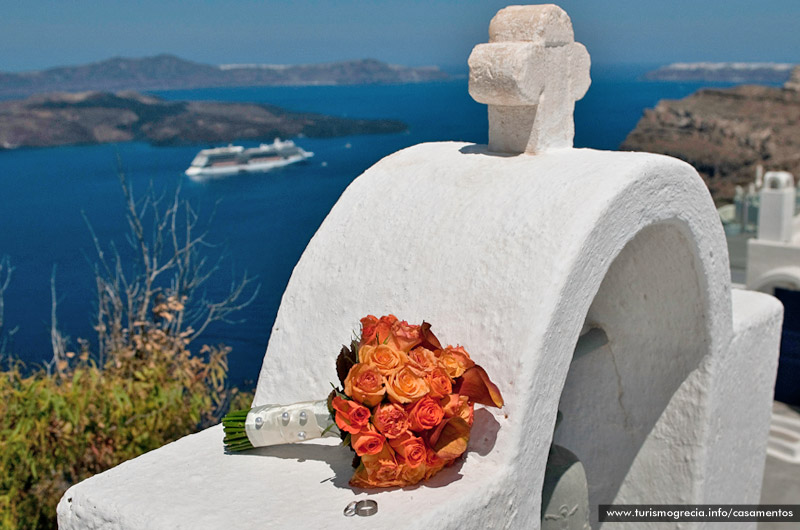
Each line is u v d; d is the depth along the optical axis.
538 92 1.72
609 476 2.37
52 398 3.00
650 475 2.28
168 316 3.65
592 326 2.26
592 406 2.37
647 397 2.23
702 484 2.19
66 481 3.15
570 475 1.95
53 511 2.98
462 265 1.56
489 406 1.40
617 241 1.55
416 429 1.26
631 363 2.23
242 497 1.34
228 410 3.99
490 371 1.42
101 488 1.42
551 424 1.47
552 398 1.46
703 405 2.11
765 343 2.48
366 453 1.26
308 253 1.90
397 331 1.36
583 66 1.88
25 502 2.92
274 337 1.87
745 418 2.43
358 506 1.25
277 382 1.81
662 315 2.09
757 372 2.46
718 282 1.99
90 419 3.14
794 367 6.24
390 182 1.90
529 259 1.46
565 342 1.46
